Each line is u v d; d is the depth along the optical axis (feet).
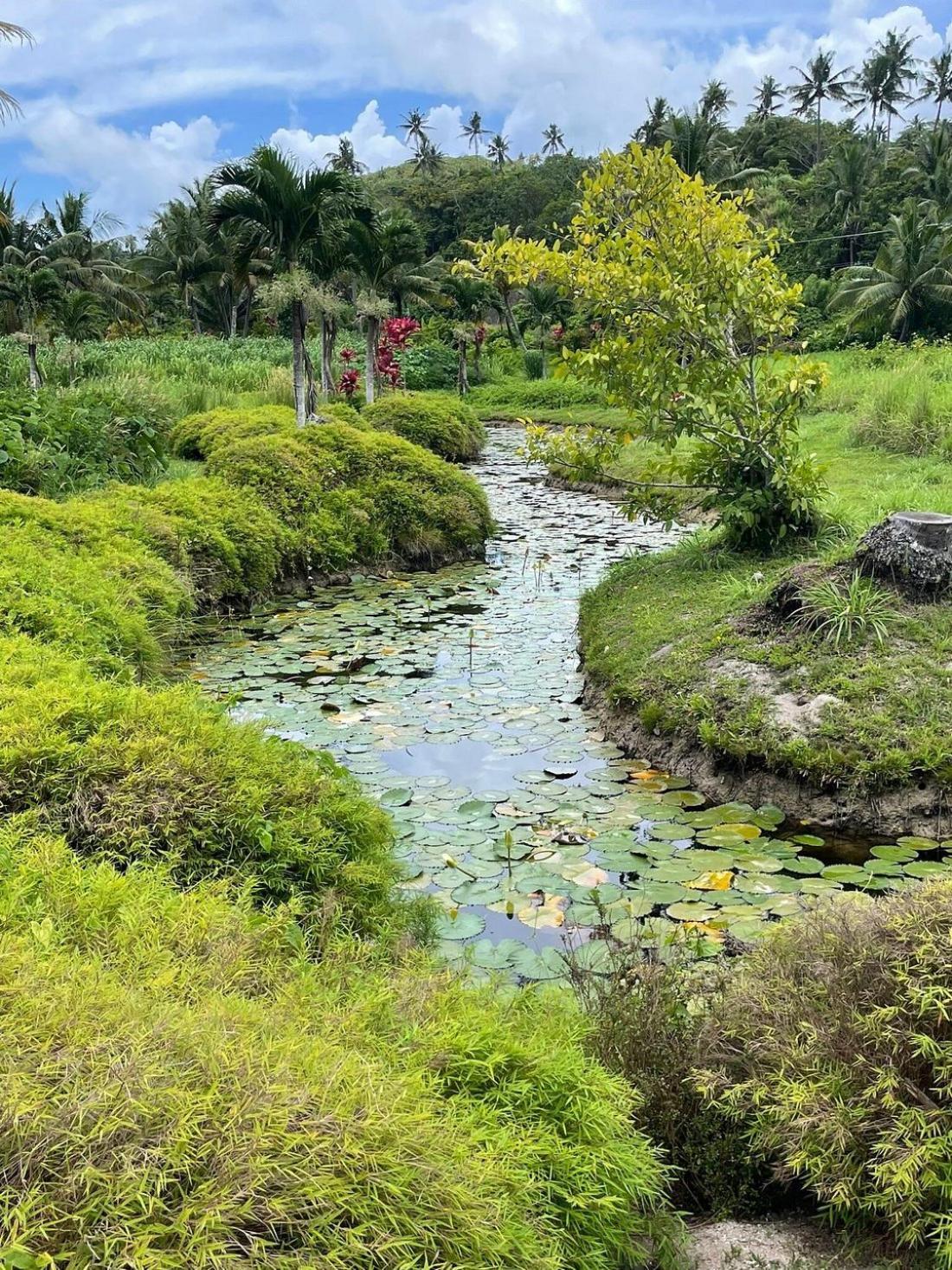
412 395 68.39
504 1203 4.83
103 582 20.44
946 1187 5.72
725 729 14.44
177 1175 4.17
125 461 34.24
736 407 21.39
